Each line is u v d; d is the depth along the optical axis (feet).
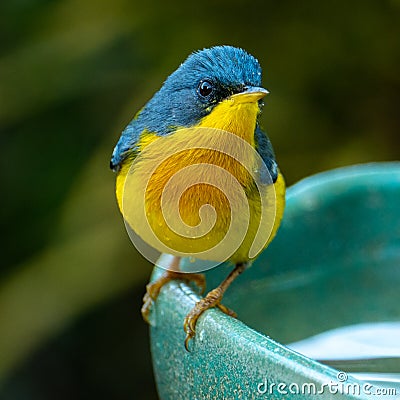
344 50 37.73
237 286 24.70
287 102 36.86
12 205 38.42
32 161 38.83
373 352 21.68
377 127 37.83
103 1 37.91
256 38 37.47
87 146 38.63
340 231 26.48
